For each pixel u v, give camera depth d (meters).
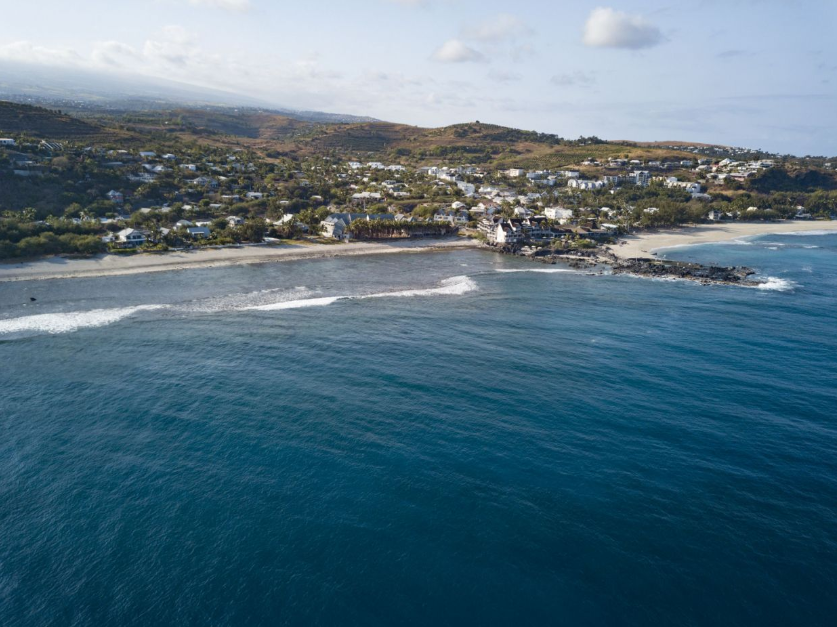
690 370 76.62
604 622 37.09
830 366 78.75
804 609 38.22
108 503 47.69
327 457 54.44
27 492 48.88
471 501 48.38
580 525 45.69
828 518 46.94
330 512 46.88
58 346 80.44
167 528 44.97
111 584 39.66
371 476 51.62
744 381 73.19
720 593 39.44
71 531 44.50
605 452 56.00
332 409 63.84
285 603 38.31
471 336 89.31
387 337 88.06
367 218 198.88
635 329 94.56
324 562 41.78
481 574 40.81
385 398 66.81
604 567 41.53
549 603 38.50
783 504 48.62
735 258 170.00
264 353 80.06
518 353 82.12
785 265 158.50
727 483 51.41
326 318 97.12
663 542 44.03
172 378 71.19
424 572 40.94
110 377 71.00
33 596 38.59
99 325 89.75
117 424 59.94
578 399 67.19
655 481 51.50
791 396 68.94
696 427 61.06
